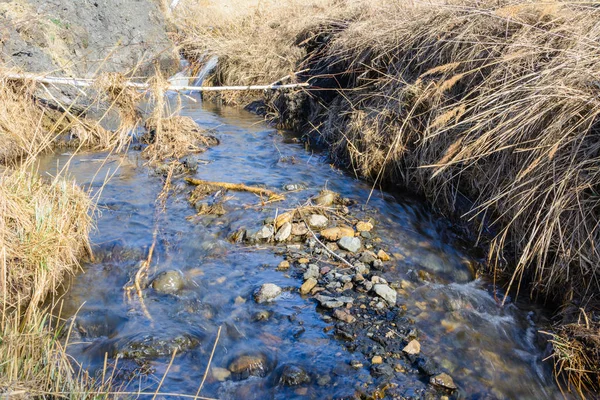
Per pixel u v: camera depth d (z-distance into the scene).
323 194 5.59
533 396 3.11
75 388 2.63
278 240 4.77
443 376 3.11
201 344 3.38
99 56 9.98
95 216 5.03
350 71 7.11
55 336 2.97
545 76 4.37
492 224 4.57
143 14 12.28
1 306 3.42
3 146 6.24
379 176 6.05
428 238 4.90
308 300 3.88
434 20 6.02
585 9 4.83
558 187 4.04
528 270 4.21
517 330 3.69
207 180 6.03
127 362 3.18
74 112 7.41
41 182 4.44
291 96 8.35
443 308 3.88
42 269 3.71
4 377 2.55
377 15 7.39
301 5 11.05
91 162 6.57
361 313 3.72
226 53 10.71
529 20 5.17
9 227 3.78
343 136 6.64
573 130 4.14
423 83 5.79
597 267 3.75
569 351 3.35
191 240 4.66
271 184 5.94
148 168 6.43
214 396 2.95
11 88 6.78
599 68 4.07
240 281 4.12
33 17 7.57
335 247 4.66
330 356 3.28
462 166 5.05
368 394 2.97
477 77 5.26
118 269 4.21
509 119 4.55
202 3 15.90
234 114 9.48
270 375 3.15
